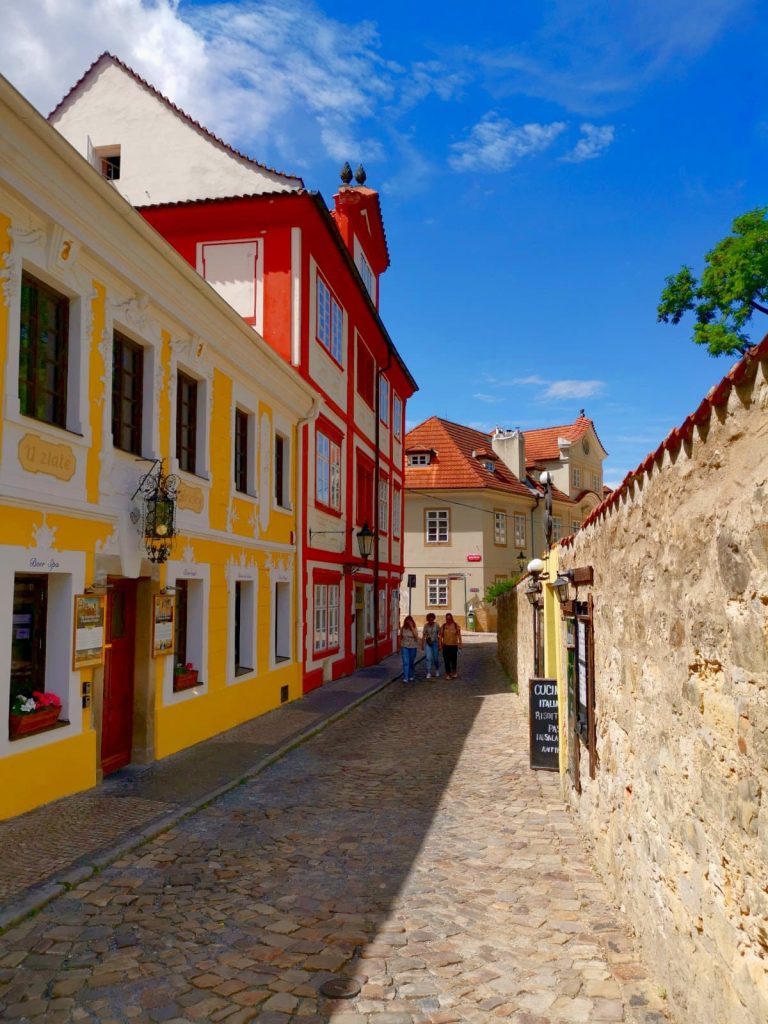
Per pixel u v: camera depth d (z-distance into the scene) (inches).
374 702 665.0
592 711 253.8
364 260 1023.6
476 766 407.8
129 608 400.5
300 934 201.2
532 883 237.9
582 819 281.9
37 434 308.0
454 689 751.7
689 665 147.3
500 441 1919.3
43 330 327.3
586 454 2186.3
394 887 235.0
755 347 108.9
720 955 130.2
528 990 171.6
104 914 213.0
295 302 673.6
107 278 361.7
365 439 961.5
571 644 304.8
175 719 428.1
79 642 331.3
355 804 332.2
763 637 111.8
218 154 715.4
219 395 502.0
